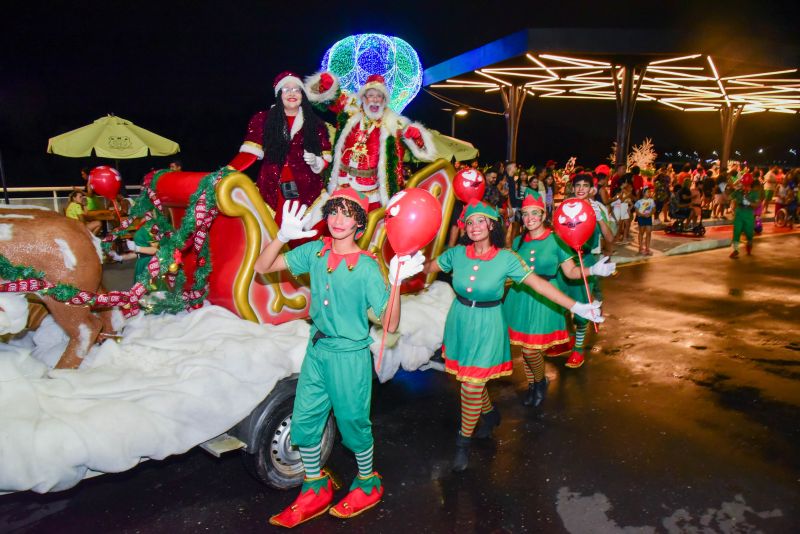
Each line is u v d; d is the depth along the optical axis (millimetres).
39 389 3098
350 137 5094
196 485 3881
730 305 8609
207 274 4250
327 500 3562
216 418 3316
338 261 3186
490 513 3562
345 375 3223
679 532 3393
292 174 4754
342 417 3303
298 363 3732
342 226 3139
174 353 3611
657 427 4730
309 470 3473
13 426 2756
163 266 3951
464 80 22625
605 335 7164
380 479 3713
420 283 5461
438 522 3475
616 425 4758
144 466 4121
